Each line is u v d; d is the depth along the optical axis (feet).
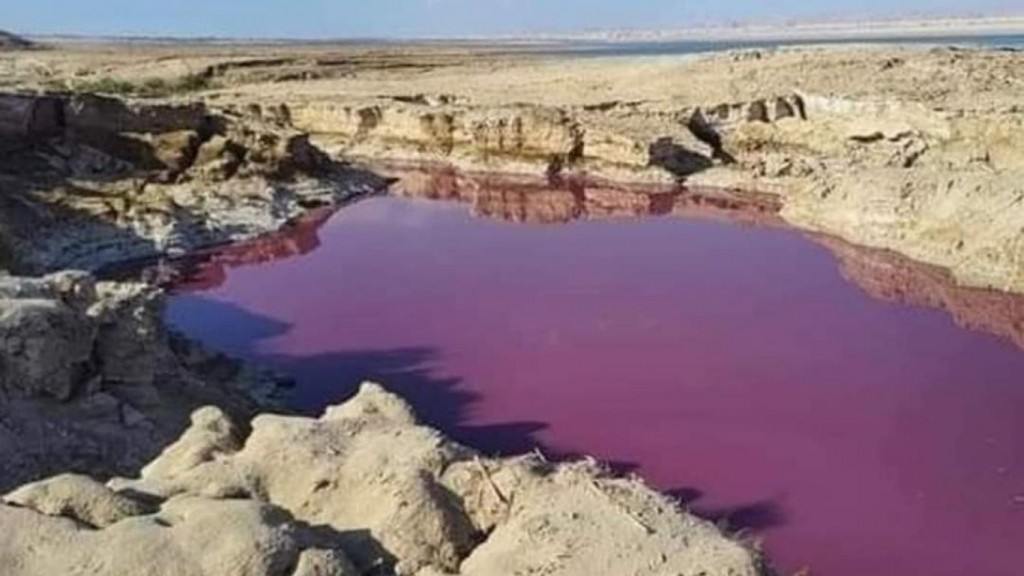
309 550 36.55
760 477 68.23
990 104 141.08
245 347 92.63
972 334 91.91
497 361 88.94
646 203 146.20
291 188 143.74
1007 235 104.88
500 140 166.30
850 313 98.48
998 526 61.72
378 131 178.91
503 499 42.63
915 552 59.26
